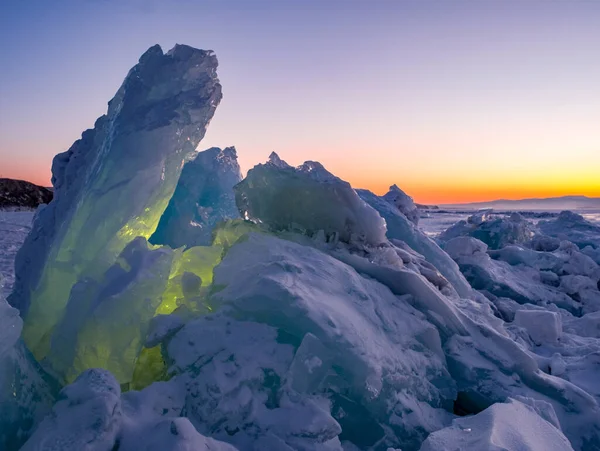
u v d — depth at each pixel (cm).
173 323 268
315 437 215
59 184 371
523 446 214
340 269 337
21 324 208
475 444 212
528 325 471
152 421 203
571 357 393
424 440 237
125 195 309
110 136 318
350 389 254
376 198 666
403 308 340
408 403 269
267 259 319
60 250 302
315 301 271
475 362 321
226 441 213
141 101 316
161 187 333
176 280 325
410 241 598
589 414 290
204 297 308
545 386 307
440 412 288
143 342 266
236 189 436
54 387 258
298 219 427
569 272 845
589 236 1148
